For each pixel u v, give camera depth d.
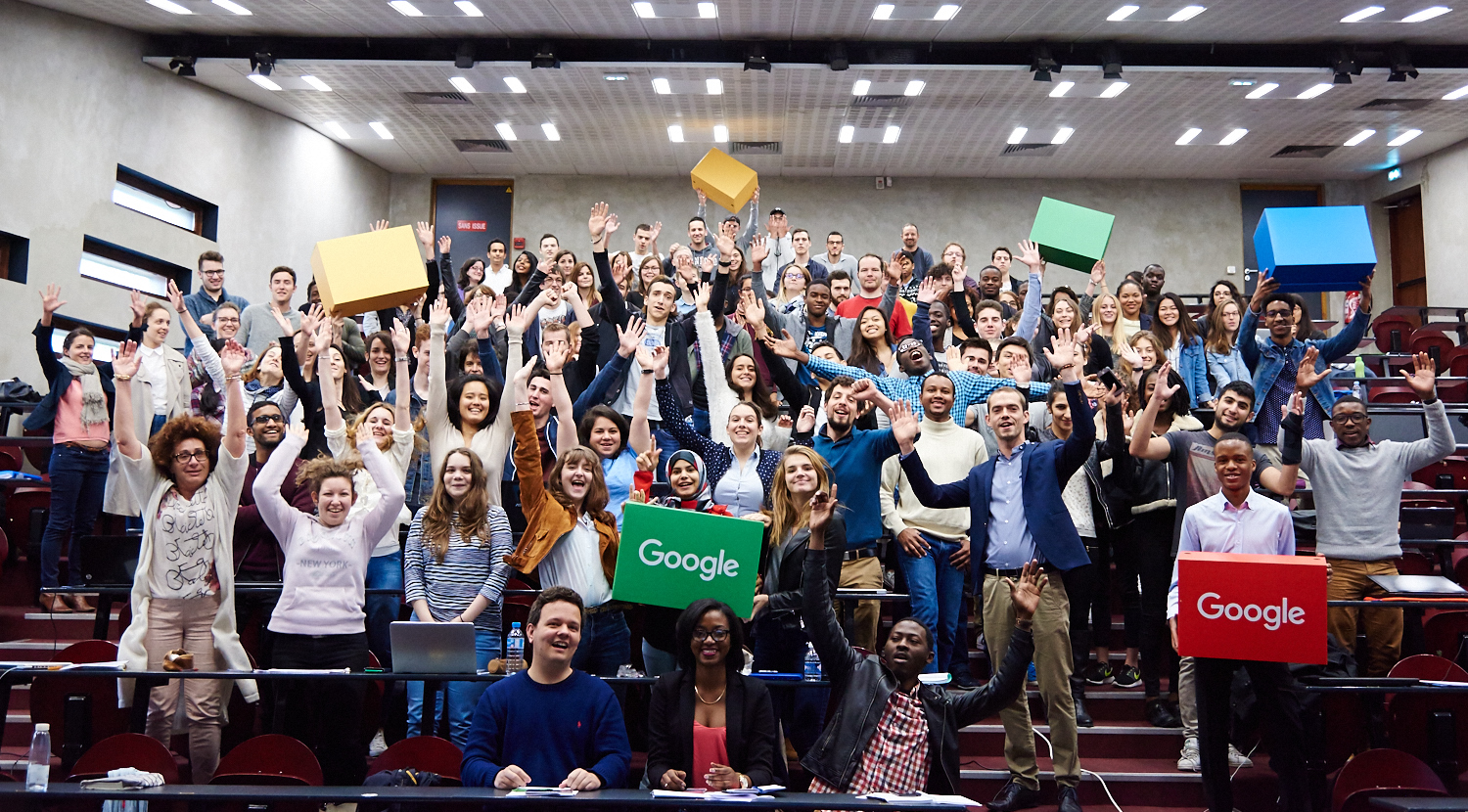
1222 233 15.66
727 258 6.73
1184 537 4.45
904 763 3.74
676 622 4.24
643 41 11.44
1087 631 5.24
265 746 4.09
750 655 4.52
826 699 4.32
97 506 6.45
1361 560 5.02
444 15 10.73
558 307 7.98
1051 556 4.54
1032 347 7.10
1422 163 14.73
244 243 12.32
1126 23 10.87
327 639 4.39
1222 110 12.91
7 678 4.02
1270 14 10.59
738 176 8.21
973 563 4.72
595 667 4.55
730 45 11.48
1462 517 7.31
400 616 5.17
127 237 10.48
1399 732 4.71
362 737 4.75
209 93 11.87
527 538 4.55
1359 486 5.09
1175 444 5.18
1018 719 4.54
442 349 5.41
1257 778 4.73
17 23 9.54
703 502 4.83
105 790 3.27
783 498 4.49
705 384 6.35
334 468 4.53
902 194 15.75
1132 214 15.66
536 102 12.76
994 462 4.83
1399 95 12.34
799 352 5.79
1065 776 4.44
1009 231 15.70
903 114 13.19
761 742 3.78
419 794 3.23
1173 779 4.77
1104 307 7.50
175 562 4.57
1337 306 15.47
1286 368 6.28
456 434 5.39
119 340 10.41
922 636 3.85
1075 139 14.03
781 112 13.11
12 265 9.41
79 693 4.70
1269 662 4.06
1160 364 6.02
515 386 4.69
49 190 9.66
